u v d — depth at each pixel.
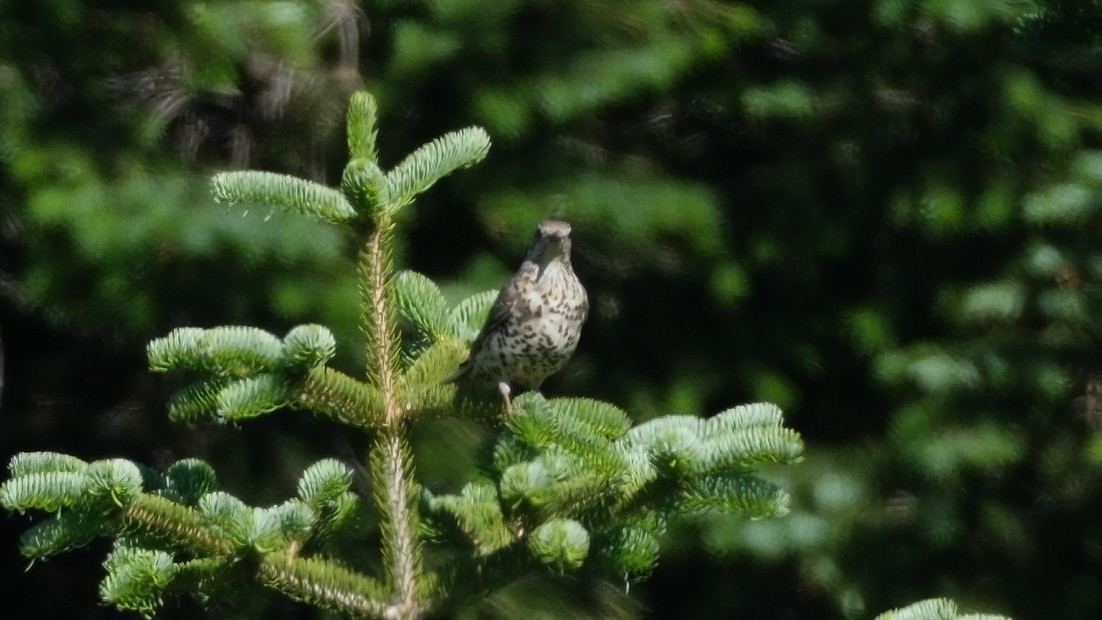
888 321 13.22
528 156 12.16
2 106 10.64
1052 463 12.65
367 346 5.70
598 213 12.00
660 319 13.60
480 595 5.38
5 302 13.22
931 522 12.52
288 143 12.03
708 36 11.83
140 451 13.03
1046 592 13.12
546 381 13.33
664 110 13.43
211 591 5.22
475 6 11.43
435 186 12.12
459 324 7.37
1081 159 12.08
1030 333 12.68
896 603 12.73
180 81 11.40
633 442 5.61
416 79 11.62
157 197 10.61
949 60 12.86
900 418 12.55
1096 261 12.31
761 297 13.72
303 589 5.29
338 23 11.85
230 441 12.33
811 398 13.86
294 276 10.72
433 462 11.23
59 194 10.41
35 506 4.89
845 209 13.35
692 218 12.20
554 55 11.75
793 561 13.08
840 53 12.85
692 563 13.86
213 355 5.29
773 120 12.96
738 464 4.93
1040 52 7.16
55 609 14.16
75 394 13.38
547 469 5.23
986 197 12.55
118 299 10.60
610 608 12.00
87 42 11.00
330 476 5.42
